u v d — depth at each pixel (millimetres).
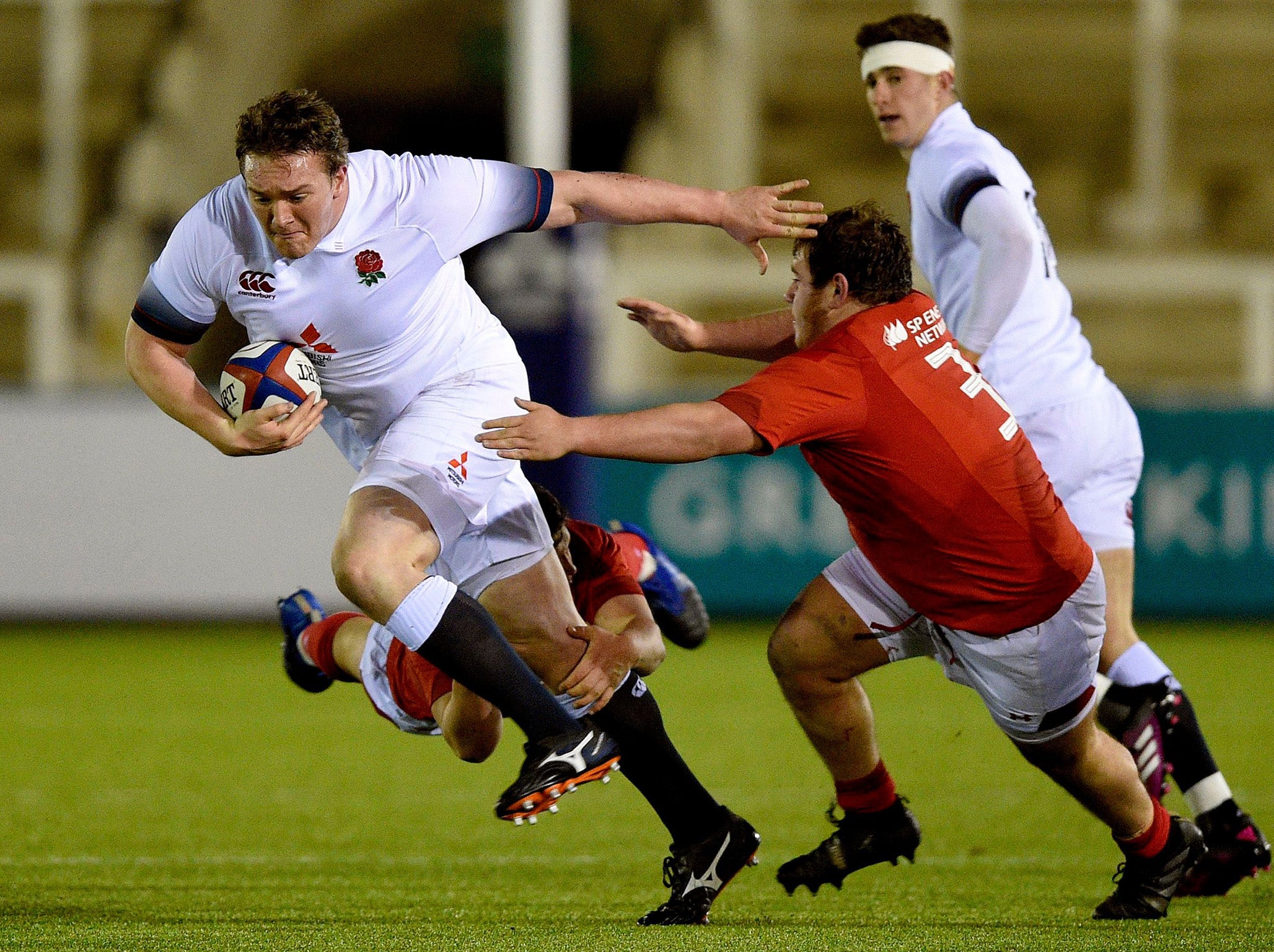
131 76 61625
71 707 30438
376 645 16859
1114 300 57969
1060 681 13711
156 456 40594
